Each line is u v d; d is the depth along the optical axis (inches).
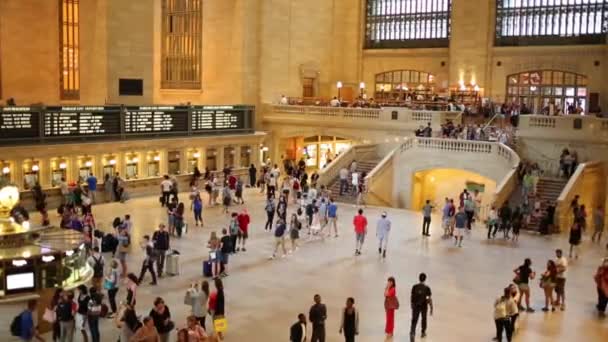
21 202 1033.5
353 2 1763.0
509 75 1544.0
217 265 724.7
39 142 1056.8
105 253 797.2
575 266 799.1
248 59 1531.7
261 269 762.8
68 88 1285.7
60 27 1258.6
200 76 1581.0
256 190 1316.4
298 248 863.1
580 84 1466.5
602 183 1154.0
